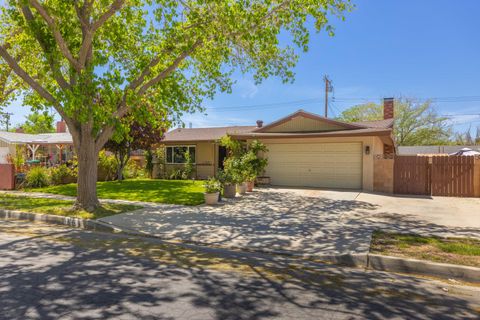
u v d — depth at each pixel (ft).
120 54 33.78
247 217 28.07
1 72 38.24
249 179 44.96
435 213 30.04
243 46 32.35
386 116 73.61
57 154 90.74
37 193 43.91
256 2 28.78
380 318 10.79
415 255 16.94
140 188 48.57
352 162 49.39
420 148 108.99
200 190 46.26
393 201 37.52
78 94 25.75
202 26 28.68
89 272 15.07
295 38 30.14
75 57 29.45
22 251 18.57
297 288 13.43
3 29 37.32
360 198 39.78
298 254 18.39
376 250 17.95
